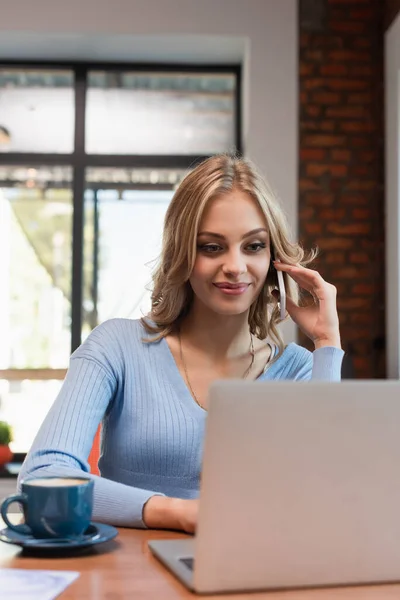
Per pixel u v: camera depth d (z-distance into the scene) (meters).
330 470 0.91
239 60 4.99
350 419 0.91
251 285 1.59
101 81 5.05
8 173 4.94
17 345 4.85
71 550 1.07
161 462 1.51
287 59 4.65
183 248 1.57
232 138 5.06
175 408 1.54
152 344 1.64
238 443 0.88
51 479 1.11
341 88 4.69
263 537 0.89
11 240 4.91
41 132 4.98
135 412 1.54
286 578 0.91
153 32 4.61
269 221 1.61
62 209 4.94
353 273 4.62
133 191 4.97
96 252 4.92
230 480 0.88
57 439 1.36
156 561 1.02
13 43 4.74
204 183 1.56
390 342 4.48
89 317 4.89
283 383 0.89
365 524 0.92
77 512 1.05
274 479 0.89
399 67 4.38
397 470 0.93
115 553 1.06
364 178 4.66
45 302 4.88
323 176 4.65
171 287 1.63
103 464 1.58
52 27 4.58
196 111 5.06
